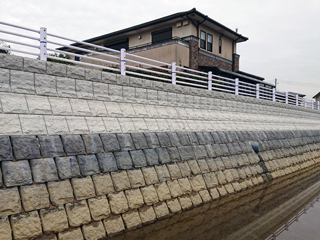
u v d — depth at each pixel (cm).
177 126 1063
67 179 659
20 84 692
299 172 1733
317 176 1653
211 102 1360
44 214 593
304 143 2069
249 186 1238
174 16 2217
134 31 2486
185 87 1203
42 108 707
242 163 1279
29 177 601
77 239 621
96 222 666
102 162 738
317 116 2822
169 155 939
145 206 786
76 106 782
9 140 612
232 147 1270
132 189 773
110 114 854
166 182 878
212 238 721
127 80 953
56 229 600
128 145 830
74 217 633
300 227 843
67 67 791
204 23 2400
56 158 661
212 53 2577
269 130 1717
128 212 739
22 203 575
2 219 538
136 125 905
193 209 923
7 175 573
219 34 2672
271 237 755
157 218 802
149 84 1034
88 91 836
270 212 965
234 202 1052
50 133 686
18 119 650
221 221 848
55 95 752
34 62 723
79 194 660
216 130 1259
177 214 863
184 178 947
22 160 610
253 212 954
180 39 2120
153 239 691
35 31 759
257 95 1838
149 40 2459
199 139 1109
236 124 1444
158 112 1031
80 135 741
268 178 1398
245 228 806
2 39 684
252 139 1468
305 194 1242
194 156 1038
